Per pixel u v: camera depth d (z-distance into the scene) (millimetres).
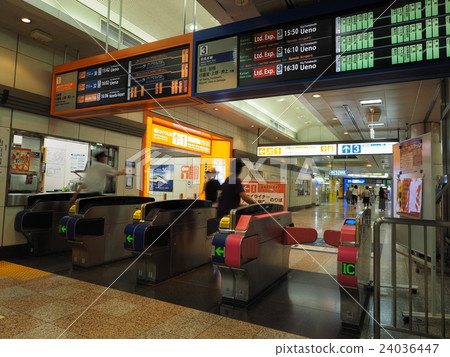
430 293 3904
